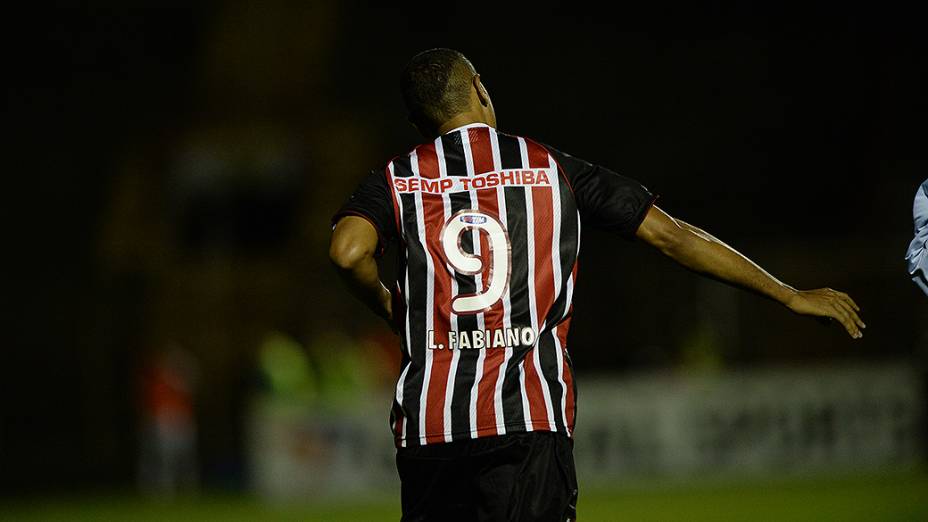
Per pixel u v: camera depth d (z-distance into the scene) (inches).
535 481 435.5
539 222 450.9
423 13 3435.0
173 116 3186.5
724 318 2415.1
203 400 2859.3
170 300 2935.5
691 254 454.6
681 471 1937.7
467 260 444.5
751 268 455.8
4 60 3319.4
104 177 3287.4
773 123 3358.8
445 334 443.5
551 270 450.0
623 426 1920.5
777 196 3299.7
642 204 455.8
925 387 2027.6
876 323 2352.4
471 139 462.9
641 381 1939.0
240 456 2630.4
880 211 3107.8
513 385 439.2
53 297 3122.5
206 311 2915.8
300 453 1779.0
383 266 2519.7
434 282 444.8
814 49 3385.8
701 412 1956.2
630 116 3400.6
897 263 2385.6
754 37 3427.7
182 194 3048.7
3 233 3223.4
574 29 3467.0
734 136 3366.1
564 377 449.7
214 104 3097.9
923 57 3284.9
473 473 438.6
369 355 2368.4
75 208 3262.8
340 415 1798.7
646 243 460.4
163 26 3373.5
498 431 434.9
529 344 444.1
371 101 3344.0
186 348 2896.2
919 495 1514.5
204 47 3161.9
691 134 3378.4
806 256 2490.2
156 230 2999.5
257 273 2940.5
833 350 2364.7
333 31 3159.5
